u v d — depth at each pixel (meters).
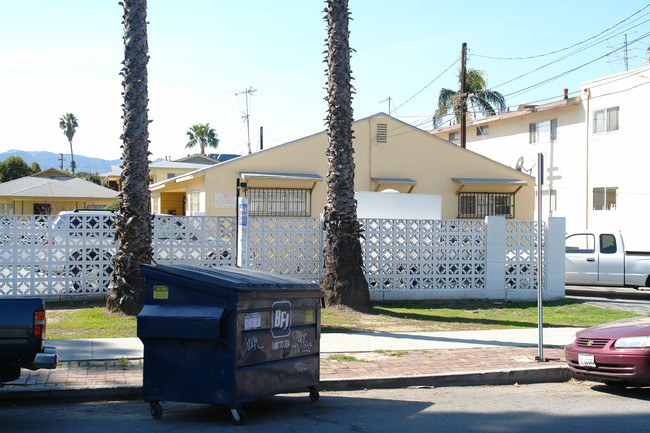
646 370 7.85
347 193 14.09
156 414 6.91
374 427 6.59
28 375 8.23
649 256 18.06
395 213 18.25
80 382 7.97
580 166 30.19
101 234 14.16
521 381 9.16
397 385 8.72
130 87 12.59
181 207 30.25
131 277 12.59
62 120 85.62
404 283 15.78
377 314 13.91
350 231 14.06
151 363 6.82
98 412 7.19
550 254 16.70
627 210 27.89
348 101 14.12
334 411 7.34
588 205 29.64
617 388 8.84
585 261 18.61
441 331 12.27
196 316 6.56
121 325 11.56
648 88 26.98
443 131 40.00
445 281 16.08
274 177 22.62
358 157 24.77
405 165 25.25
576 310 15.27
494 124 35.81
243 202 12.02
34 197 39.03
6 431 6.26
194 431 6.38
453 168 25.81
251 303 6.75
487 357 9.98
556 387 8.91
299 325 7.50
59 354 9.40
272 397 8.13
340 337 11.37
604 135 28.98
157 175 50.28
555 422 6.82
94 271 14.16
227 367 6.53
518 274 16.59
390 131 25.11
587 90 29.73
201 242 14.59
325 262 14.30
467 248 16.23
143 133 12.69
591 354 8.30
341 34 14.04
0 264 13.52
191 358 6.66
